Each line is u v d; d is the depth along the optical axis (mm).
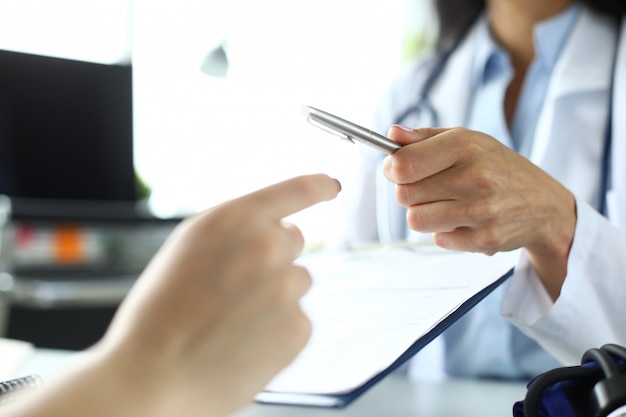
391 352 395
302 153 2182
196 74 2146
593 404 330
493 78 1109
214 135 2148
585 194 938
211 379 228
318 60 2406
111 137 1114
